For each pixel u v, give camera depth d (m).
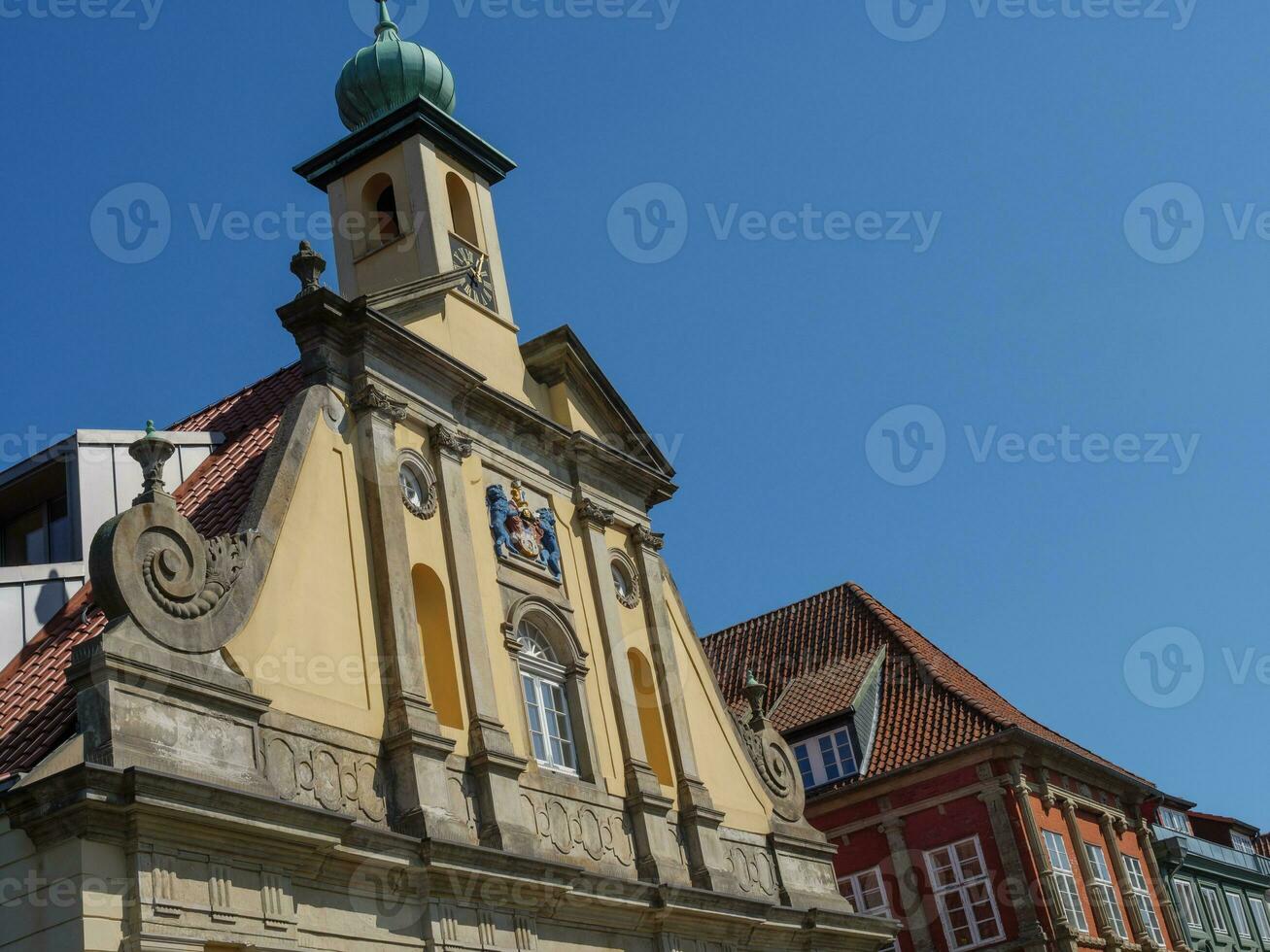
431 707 18.75
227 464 20.19
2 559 20.77
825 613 43.59
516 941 18.45
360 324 20.28
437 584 20.14
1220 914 47.16
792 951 24.48
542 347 24.72
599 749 22.05
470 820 18.73
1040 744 36.28
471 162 26.02
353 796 17.23
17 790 13.81
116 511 19.86
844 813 36.88
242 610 16.69
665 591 25.83
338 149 25.14
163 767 14.73
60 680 16.39
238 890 14.96
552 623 22.22
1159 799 45.12
